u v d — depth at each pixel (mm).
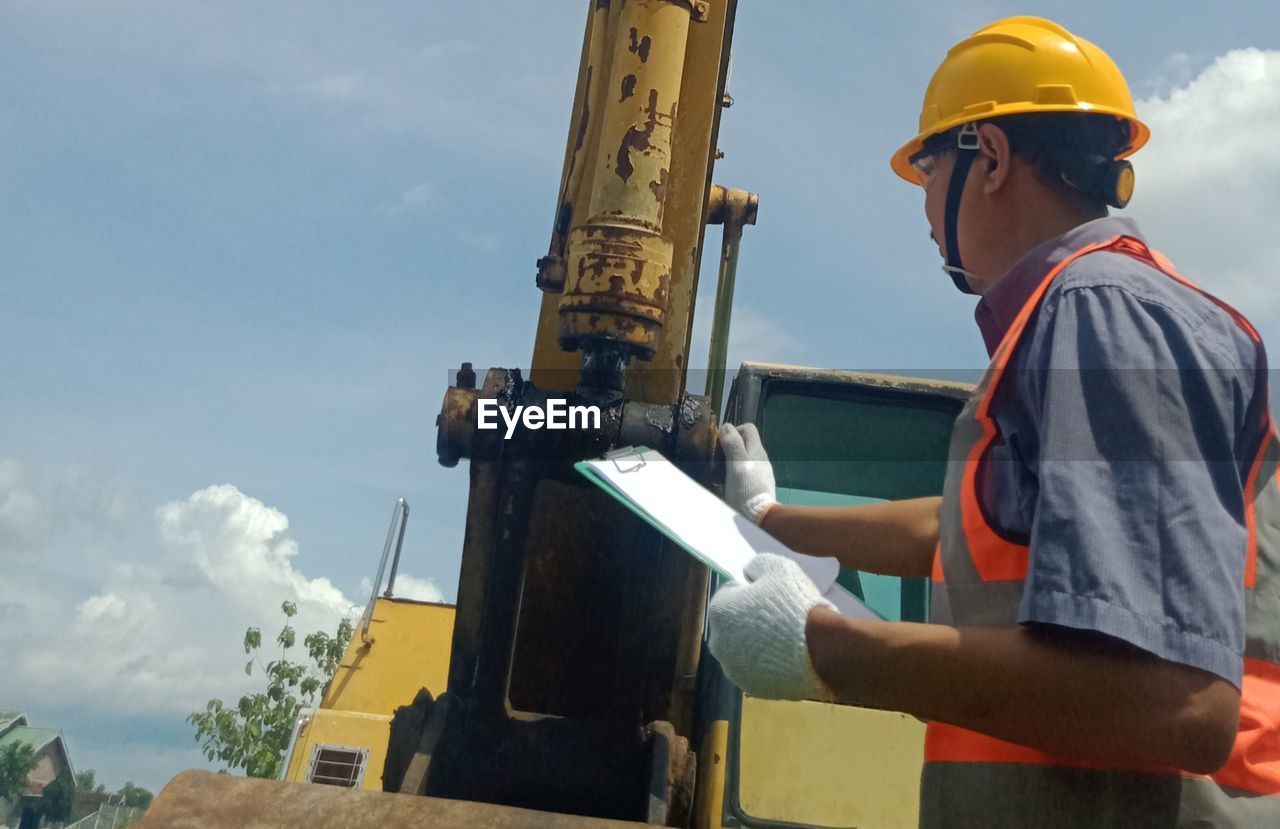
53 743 70750
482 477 2191
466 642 2162
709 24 2561
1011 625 1090
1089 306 1076
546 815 1492
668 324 2461
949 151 1413
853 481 3014
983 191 1362
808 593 1107
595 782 2076
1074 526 968
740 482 1796
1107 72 1395
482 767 2078
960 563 1174
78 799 68500
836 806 2561
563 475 2178
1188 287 1112
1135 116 1379
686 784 2064
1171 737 927
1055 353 1066
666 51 2361
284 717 12195
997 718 995
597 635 2189
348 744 3814
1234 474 1030
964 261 1400
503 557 2158
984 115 1351
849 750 2617
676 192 2518
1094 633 953
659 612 2176
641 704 2137
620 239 2250
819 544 1694
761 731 2609
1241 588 974
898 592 2793
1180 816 1020
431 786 2035
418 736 2189
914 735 2645
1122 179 1301
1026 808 1080
